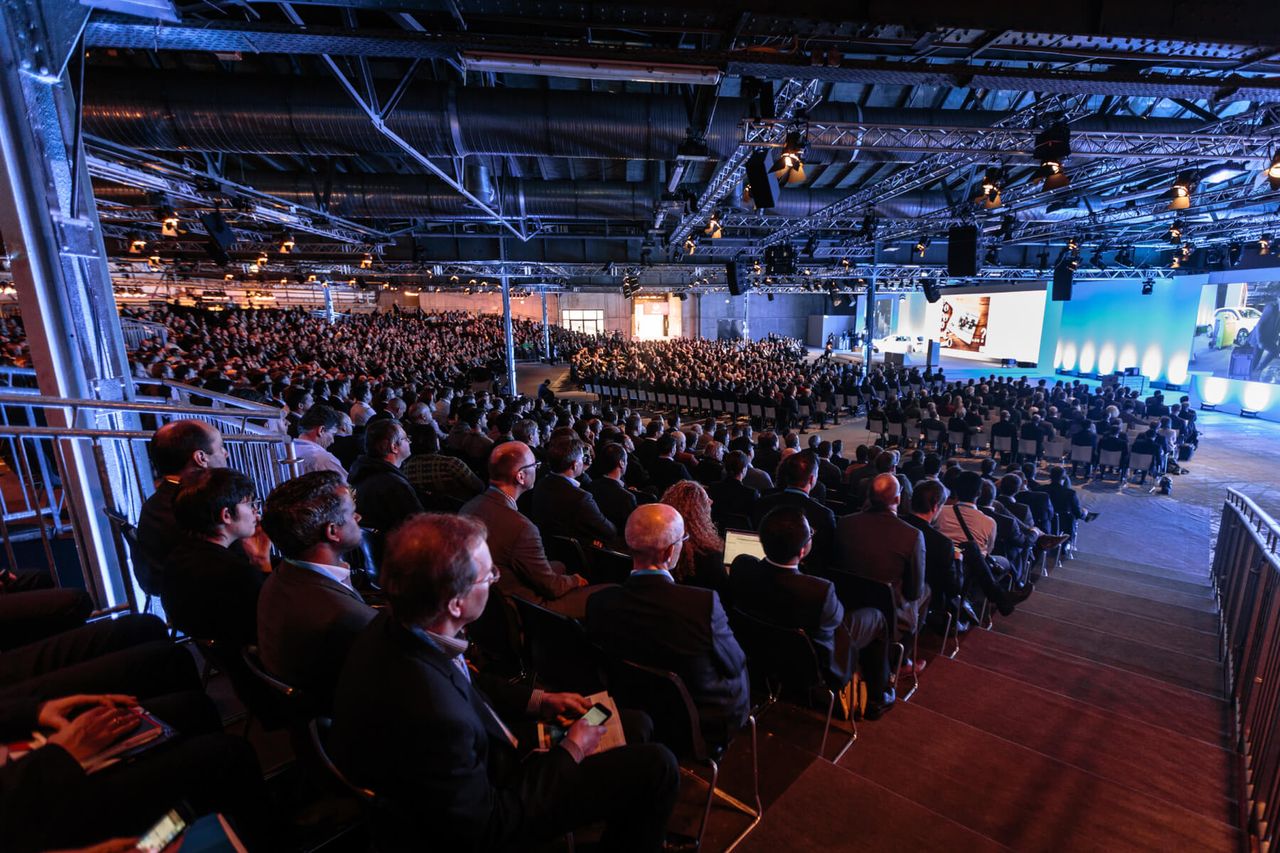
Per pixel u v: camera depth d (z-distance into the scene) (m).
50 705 1.54
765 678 2.81
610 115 6.07
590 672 2.18
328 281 25.19
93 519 3.12
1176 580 5.55
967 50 4.16
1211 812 2.32
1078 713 2.98
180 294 31.19
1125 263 18.22
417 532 1.27
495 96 5.87
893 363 24.30
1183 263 18.89
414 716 1.18
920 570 2.97
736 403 15.58
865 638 2.68
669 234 15.30
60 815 1.20
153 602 3.24
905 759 2.55
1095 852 2.08
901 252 18.47
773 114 6.02
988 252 16.64
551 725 1.62
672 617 1.94
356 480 3.42
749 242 16.25
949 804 2.29
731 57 4.24
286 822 1.86
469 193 8.59
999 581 4.07
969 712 2.97
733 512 4.63
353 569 3.78
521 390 23.23
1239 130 7.29
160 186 8.42
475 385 19.22
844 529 3.17
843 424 16.39
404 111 5.72
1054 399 14.41
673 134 6.30
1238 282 17.16
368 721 1.20
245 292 34.78
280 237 12.73
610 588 2.11
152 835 1.08
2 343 11.01
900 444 13.48
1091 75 4.65
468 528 1.32
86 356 3.20
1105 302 22.70
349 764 1.23
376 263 17.61
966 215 11.91
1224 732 2.88
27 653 2.02
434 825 1.20
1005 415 11.89
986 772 2.48
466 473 4.38
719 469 5.89
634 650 2.02
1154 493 9.88
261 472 3.85
